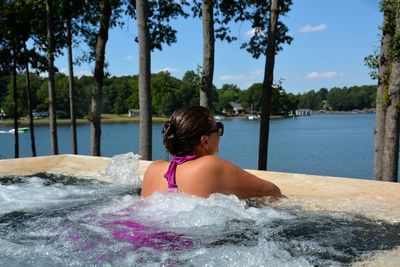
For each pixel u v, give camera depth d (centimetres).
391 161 677
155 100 7675
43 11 1233
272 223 250
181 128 262
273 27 817
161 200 257
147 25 804
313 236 230
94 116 1109
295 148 2641
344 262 188
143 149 812
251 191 276
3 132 4522
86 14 1238
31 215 284
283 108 11162
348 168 1644
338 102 16750
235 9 1031
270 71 823
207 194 253
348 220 268
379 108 750
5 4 1182
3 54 1276
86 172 511
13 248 210
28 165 550
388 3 696
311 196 347
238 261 184
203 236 222
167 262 187
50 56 1193
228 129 5662
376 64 733
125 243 211
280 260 185
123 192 379
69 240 218
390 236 232
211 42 838
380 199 329
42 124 5791
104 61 1123
